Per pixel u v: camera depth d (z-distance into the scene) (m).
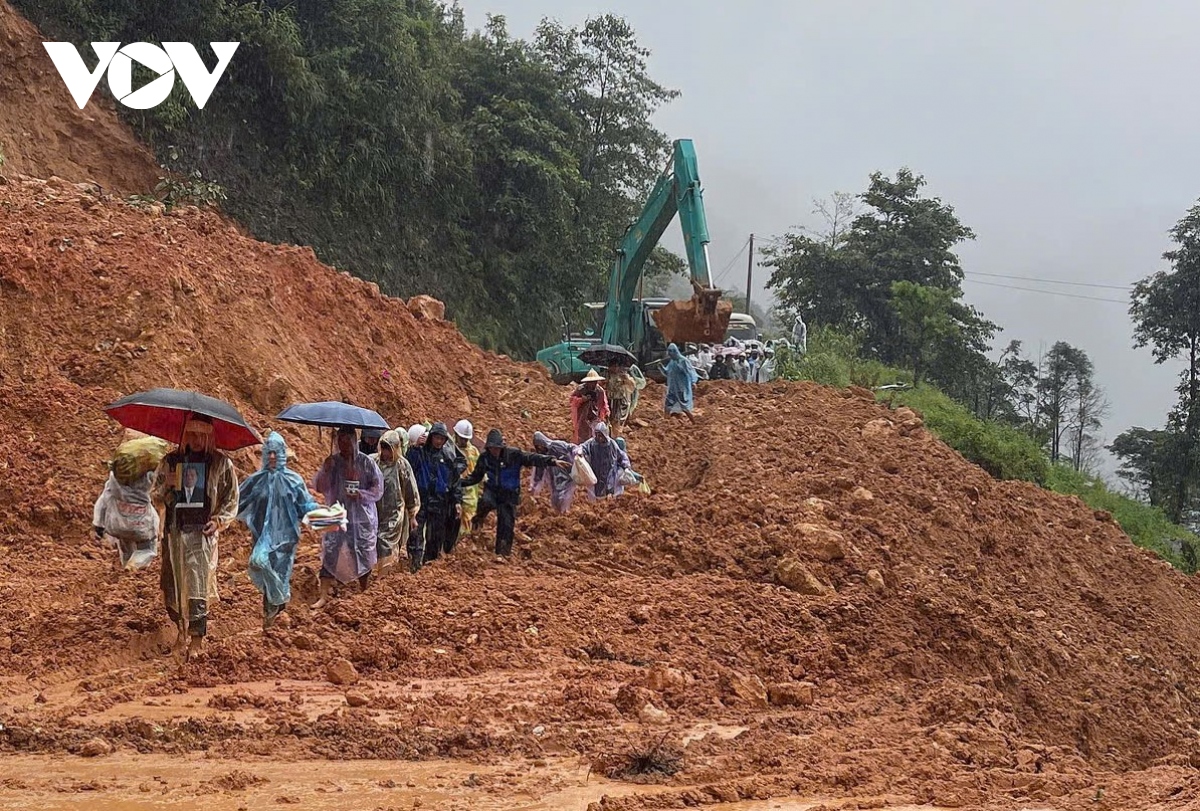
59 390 13.30
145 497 8.88
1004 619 13.26
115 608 9.25
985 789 6.71
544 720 7.64
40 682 7.83
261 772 6.15
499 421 20.28
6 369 13.47
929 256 60.09
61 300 14.48
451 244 40.19
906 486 17.64
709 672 9.67
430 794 5.88
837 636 11.41
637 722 7.89
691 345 26.70
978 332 58.38
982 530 17.19
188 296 15.32
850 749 7.65
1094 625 16.12
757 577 12.92
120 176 28.08
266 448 9.22
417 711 7.57
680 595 11.66
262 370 15.34
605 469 14.95
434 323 22.06
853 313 59.22
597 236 46.00
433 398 19.59
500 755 6.82
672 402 22.41
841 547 13.33
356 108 35.12
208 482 8.47
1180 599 19.25
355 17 35.44
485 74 45.91
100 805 5.37
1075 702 12.62
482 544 13.14
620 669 9.36
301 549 12.09
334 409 10.27
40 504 11.91
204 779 5.93
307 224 33.19
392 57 36.09
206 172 30.58
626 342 28.00
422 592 10.70
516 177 43.25
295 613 9.58
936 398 40.97
